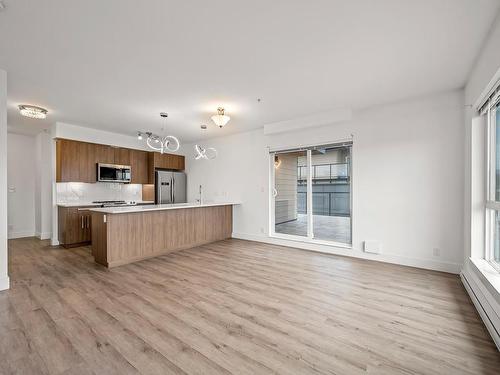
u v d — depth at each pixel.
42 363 1.65
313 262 3.95
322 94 3.52
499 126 2.61
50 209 5.61
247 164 5.73
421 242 3.63
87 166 5.26
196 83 3.14
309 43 2.31
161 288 2.91
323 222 6.18
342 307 2.45
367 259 4.09
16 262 3.91
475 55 2.50
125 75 2.91
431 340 1.91
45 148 5.53
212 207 5.50
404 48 2.38
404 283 3.06
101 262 3.79
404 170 3.76
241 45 2.34
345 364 1.65
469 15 1.92
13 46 2.31
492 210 2.73
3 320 2.18
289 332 2.02
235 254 4.45
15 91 3.33
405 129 3.75
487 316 2.09
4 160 2.80
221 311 2.37
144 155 6.37
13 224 5.73
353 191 4.22
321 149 4.71
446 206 3.45
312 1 1.78
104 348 1.80
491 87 2.29
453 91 3.39
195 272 3.48
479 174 2.86
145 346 1.83
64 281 3.11
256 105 3.96
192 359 1.69
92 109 4.07
